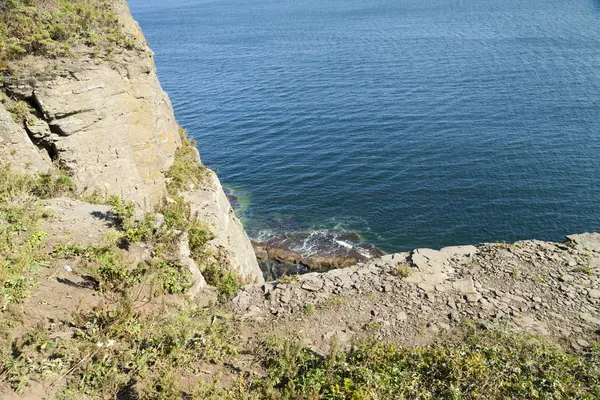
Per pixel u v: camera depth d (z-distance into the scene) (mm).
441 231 27250
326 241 27094
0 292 7473
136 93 14617
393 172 33781
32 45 12766
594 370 7535
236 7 185375
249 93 54188
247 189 33094
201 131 43031
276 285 10469
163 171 16656
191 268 10398
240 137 41344
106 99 13398
